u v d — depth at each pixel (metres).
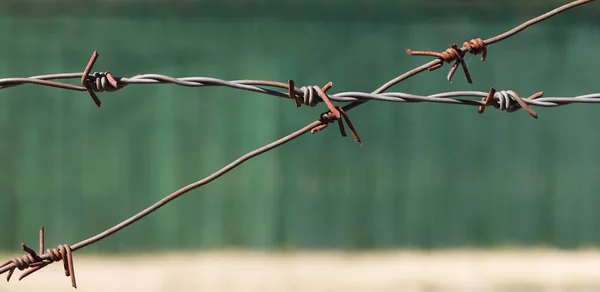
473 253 17.72
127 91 17.09
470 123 17.70
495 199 17.83
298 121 17.22
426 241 17.67
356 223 17.52
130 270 16.55
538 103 5.33
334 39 17.05
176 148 17.14
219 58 16.95
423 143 17.62
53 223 17.16
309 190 17.44
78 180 17.14
